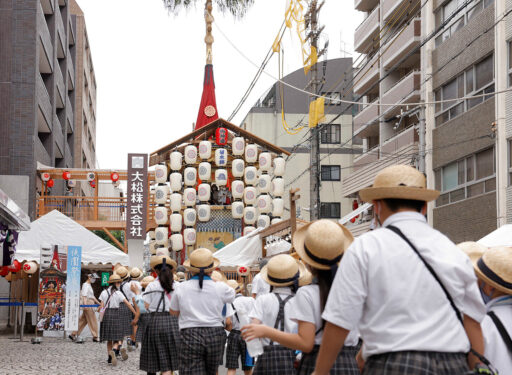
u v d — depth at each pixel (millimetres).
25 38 26078
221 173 24234
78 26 47344
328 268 3838
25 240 18078
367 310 2852
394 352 2717
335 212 47188
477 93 21828
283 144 48000
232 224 24812
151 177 28203
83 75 47719
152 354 8656
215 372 6875
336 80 48438
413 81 28078
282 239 15086
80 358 13430
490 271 3656
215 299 6812
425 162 25391
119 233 42938
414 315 2734
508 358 3537
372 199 3109
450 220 23188
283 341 3893
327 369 2953
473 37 21969
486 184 21141
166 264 8750
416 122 30766
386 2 31312
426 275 2781
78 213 30422
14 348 15477
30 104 25891
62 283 17141
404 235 2871
